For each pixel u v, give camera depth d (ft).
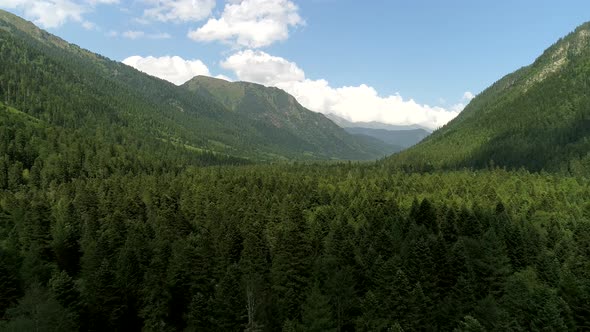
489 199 418.92
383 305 171.22
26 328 137.59
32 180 509.76
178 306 219.00
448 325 169.89
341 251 230.89
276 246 256.52
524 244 248.52
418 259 202.90
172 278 217.97
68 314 160.76
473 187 484.33
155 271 222.28
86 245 277.23
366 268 215.31
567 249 258.37
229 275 188.24
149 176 554.87
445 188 485.56
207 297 216.54
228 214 362.53
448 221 302.45
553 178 530.68
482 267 210.79
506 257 226.99
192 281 223.92
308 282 213.05
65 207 360.89
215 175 573.74
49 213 356.18
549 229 305.94
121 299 202.39
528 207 385.50
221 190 460.55
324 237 296.30
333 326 170.19
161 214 371.15
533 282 197.77
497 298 197.47
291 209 333.62
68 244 293.23
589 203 372.58
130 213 374.02
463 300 176.76
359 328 166.61
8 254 242.17
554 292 172.86
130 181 506.07
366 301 170.81
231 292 179.93
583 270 225.15
